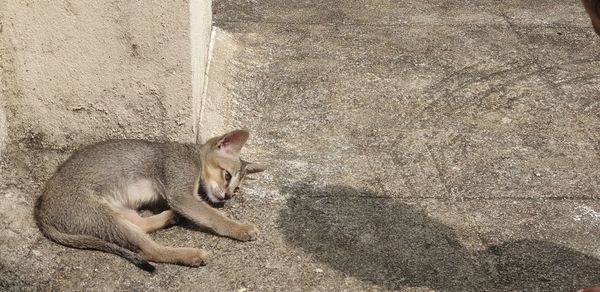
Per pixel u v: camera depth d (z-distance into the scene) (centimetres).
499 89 133
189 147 104
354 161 114
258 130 120
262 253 95
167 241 97
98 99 106
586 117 127
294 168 111
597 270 95
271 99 127
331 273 93
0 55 102
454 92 132
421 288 91
